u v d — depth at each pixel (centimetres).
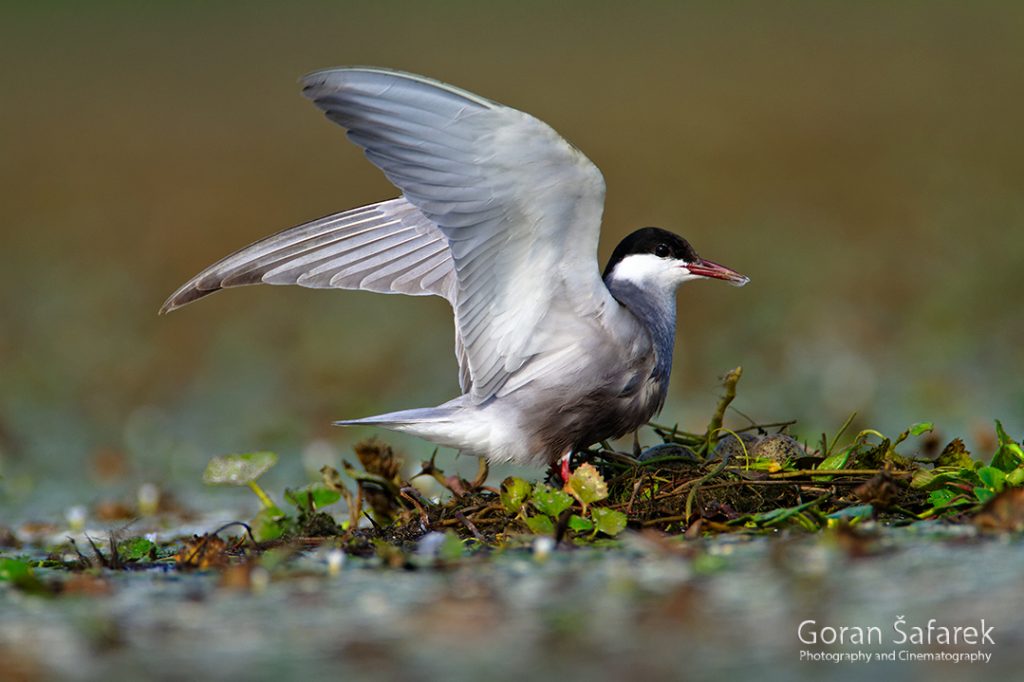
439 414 977
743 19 3706
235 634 717
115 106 3250
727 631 692
